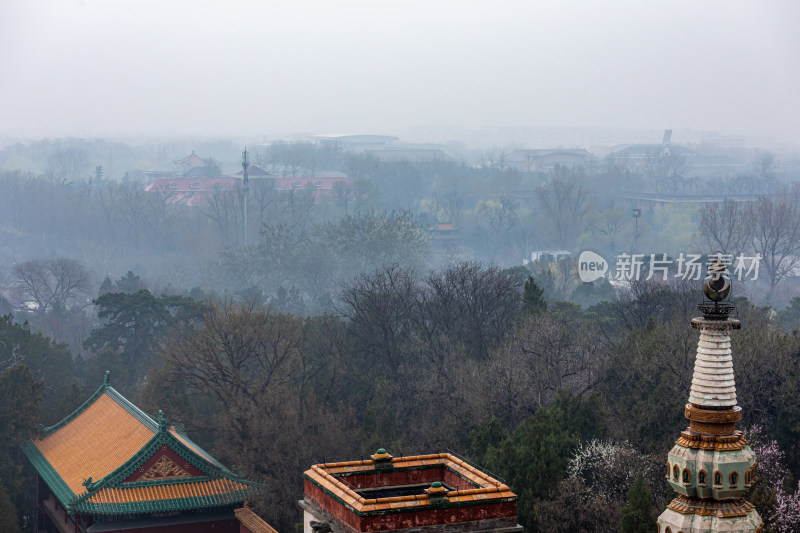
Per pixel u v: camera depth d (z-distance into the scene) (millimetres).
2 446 65688
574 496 45719
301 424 60500
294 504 55375
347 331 80375
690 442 19859
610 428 53750
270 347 73875
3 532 58938
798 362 54719
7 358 80750
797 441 50875
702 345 20109
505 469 46375
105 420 59750
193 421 69188
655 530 38219
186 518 50781
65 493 52312
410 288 86125
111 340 96562
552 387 62469
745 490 19469
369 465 29219
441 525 25688
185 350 71500
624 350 64375
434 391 68500
